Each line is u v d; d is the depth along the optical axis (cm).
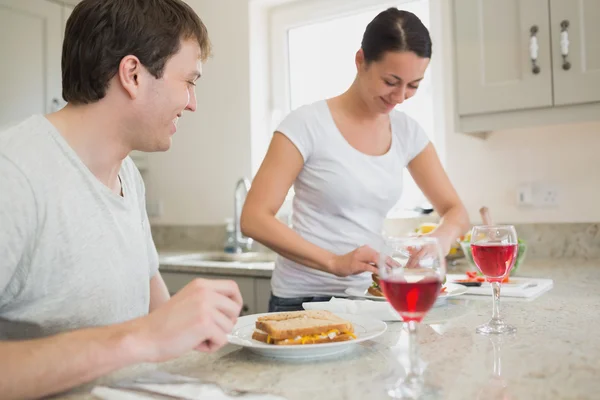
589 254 220
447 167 250
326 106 150
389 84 137
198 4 325
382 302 107
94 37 87
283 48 312
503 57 210
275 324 84
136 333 69
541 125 205
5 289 85
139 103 92
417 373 67
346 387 66
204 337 71
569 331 89
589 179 220
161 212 341
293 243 136
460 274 178
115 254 95
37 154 85
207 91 321
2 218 78
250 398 60
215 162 319
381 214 156
